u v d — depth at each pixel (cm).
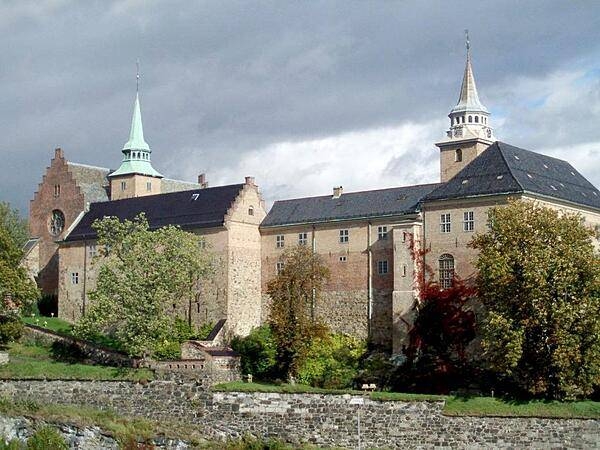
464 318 10144
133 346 10000
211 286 11919
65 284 13412
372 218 11388
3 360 10075
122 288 10169
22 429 8862
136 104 15312
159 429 8769
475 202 10456
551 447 7988
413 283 10656
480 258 9006
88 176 14775
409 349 10444
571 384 8362
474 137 12662
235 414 8788
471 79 13412
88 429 8712
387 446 8319
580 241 8838
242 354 10419
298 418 8600
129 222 11119
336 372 10138
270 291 10512
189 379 9006
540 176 10975
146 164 15062
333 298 11631
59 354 10769
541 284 8344
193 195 12756
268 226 12319
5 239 11319
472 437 8144
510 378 9206
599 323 8256
